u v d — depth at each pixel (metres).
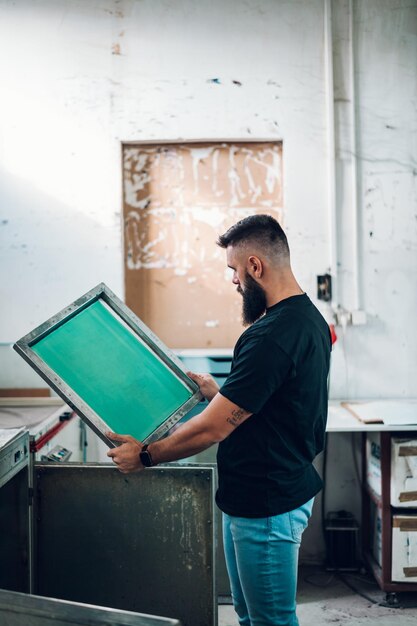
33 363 1.93
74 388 1.95
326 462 3.40
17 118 3.28
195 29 3.23
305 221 3.30
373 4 3.23
